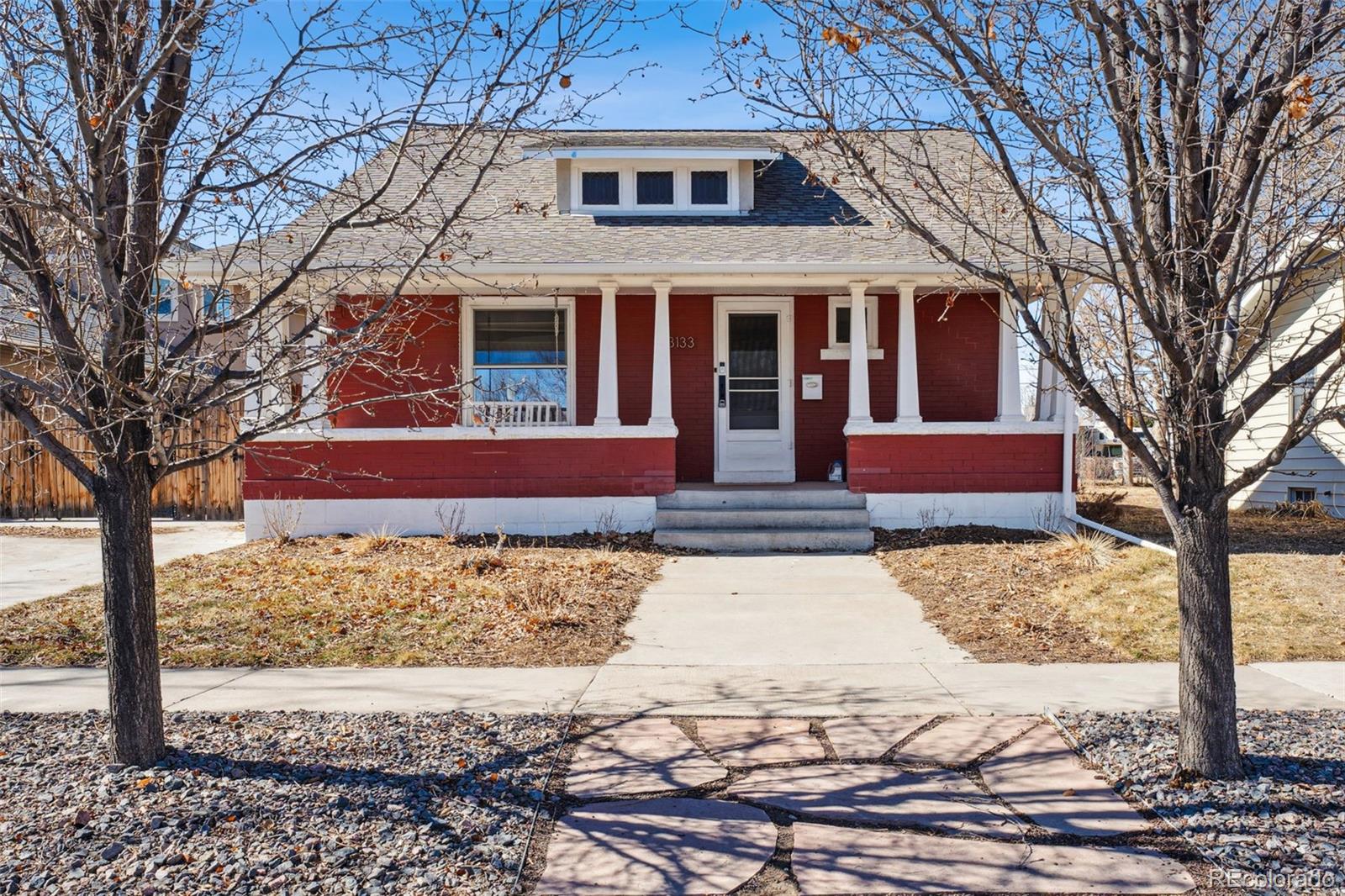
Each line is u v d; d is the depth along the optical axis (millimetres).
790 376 13625
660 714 5359
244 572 9289
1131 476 23172
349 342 4320
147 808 3908
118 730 4379
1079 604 7977
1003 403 12297
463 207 4508
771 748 4805
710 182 13750
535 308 13453
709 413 13633
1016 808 4062
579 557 10297
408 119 4668
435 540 11359
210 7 4227
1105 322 5582
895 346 13641
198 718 5203
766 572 9930
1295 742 4664
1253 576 8891
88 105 3797
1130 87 3986
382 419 12938
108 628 4387
